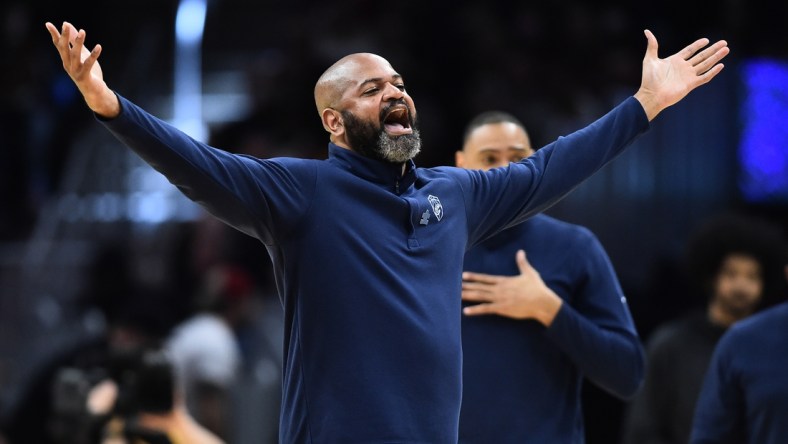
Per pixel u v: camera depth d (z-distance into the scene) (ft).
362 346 44.04
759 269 71.61
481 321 56.85
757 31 134.10
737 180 130.41
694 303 113.29
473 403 56.18
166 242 137.90
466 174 48.83
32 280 135.13
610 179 128.57
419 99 135.54
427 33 139.95
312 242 44.75
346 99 46.65
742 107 131.75
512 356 56.65
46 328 129.18
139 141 42.04
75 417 66.28
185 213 148.77
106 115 41.63
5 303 134.62
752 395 58.70
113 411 64.95
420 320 44.60
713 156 130.82
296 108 139.44
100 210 148.25
